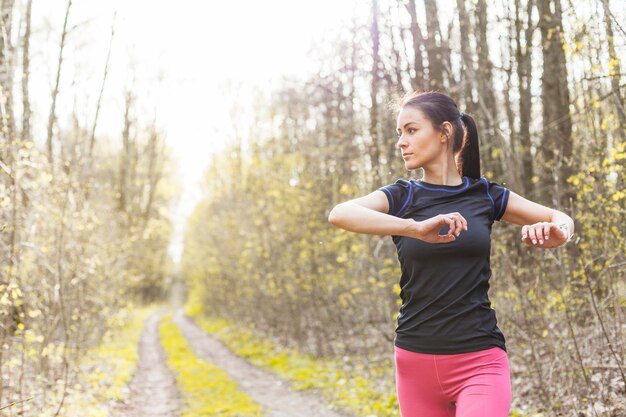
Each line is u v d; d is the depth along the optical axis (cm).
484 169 785
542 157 747
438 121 198
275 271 1247
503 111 993
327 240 1004
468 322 185
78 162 820
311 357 1064
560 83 726
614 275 456
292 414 709
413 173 688
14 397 600
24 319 650
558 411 497
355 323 1021
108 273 1145
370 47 913
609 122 496
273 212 1223
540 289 514
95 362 1009
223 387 905
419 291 191
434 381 190
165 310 3706
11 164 539
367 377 816
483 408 175
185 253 3362
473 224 190
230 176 1694
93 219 887
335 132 1049
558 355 505
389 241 766
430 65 842
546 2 755
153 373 1110
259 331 1569
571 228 184
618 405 452
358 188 848
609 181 483
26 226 632
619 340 450
